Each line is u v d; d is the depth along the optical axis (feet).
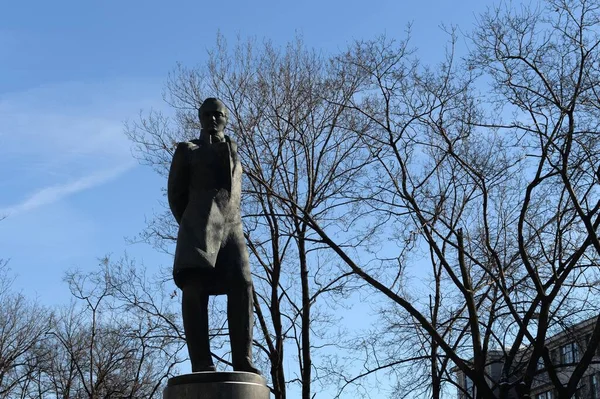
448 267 53.98
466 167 55.98
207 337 23.50
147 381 73.20
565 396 50.11
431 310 62.95
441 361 59.93
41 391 86.17
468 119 55.57
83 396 79.20
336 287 64.59
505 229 59.98
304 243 67.15
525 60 52.85
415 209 53.72
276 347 64.39
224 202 24.17
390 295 52.65
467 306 54.95
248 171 62.39
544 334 51.34
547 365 52.08
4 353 91.76
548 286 54.60
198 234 23.45
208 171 24.35
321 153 69.82
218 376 21.74
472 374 51.67
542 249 53.21
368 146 57.98
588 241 51.62
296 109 69.10
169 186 24.50
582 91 51.49
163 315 66.33
